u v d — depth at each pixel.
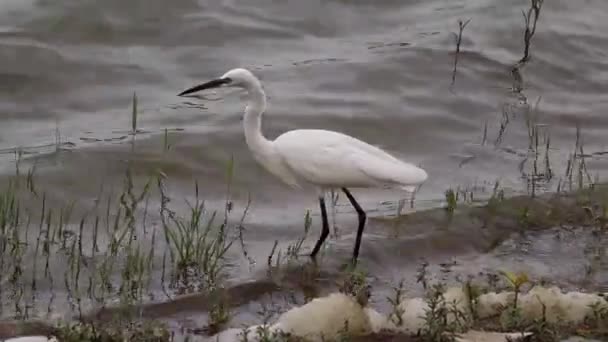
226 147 14.77
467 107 17.55
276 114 16.27
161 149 14.52
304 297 10.62
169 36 19.27
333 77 18.08
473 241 12.27
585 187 14.12
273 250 11.58
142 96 17.08
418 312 9.51
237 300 10.43
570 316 9.55
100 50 18.48
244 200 13.44
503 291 10.22
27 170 13.49
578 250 12.08
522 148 15.98
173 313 9.98
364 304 9.84
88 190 13.22
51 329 9.50
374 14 21.52
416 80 18.39
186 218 12.57
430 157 15.43
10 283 10.52
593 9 22.91
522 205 13.27
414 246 12.00
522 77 19.25
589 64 20.36
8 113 16.05
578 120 17.42
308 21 20.66
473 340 8.91
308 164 11.20
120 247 11.55
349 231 12.47
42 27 18.67
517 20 21.59
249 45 19.45
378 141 15.93
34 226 12.04
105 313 9.88
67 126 15.56
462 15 21.80
